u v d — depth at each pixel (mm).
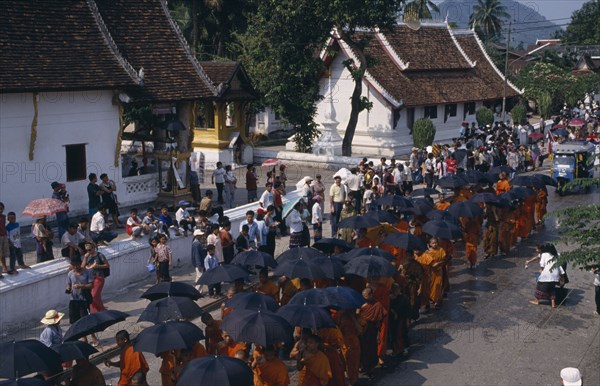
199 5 49750
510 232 22219
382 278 14453
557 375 13734
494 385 13297
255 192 27312
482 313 17172
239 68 33812
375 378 13648
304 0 34344
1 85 20172
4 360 10156
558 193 31656
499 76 51344
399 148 41344
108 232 18812
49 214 17250
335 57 42094
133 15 26766
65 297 17156
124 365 11312
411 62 44094
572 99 60250
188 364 9938
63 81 21797
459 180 23438
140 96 24281
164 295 13648
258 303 12594
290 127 50812
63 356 10719
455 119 46531
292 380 13453
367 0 32969
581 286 19297
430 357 14602
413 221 21125
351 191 25859
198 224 18922
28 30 22453
